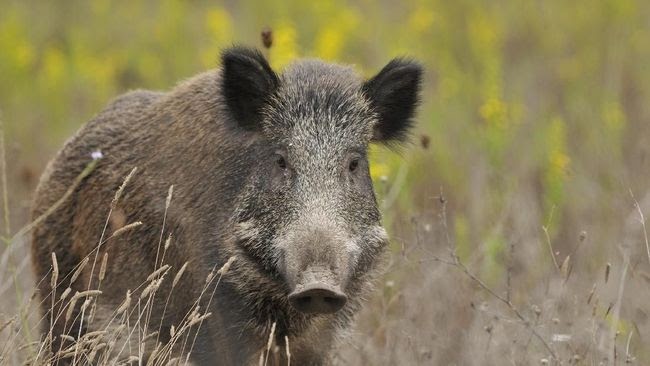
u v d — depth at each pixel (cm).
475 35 3612
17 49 3409
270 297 1712
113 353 1788
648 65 3350
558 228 2362
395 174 2458
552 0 3947
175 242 1758
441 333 2052
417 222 2119
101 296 1839
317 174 1669
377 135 1869
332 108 1722
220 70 1802
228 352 1728
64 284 1906
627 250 1997
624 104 3130
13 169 2650
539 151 2761
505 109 2805
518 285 2158
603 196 2514
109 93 3406
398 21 3866
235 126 1748
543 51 3756
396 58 1858
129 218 1822
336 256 1563
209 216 1731
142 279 1802
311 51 3175
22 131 3136
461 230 2256
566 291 2025
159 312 1775
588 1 3862
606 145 2766
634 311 2002
